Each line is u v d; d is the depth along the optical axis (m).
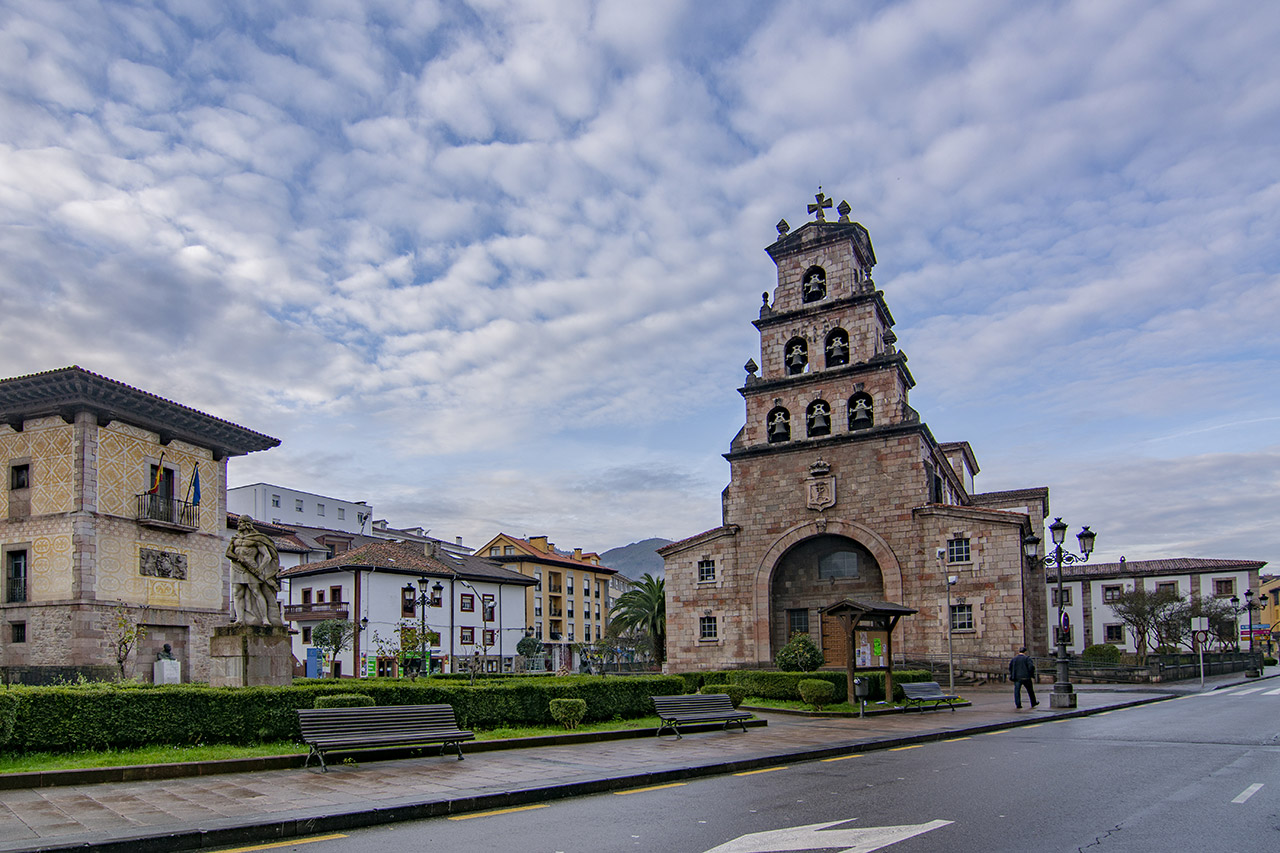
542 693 20.41
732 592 46.00
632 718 22.25
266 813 10.41
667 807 11.68
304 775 13.47
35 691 13.99
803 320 47.19
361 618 61.03
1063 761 16.06
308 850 9.31
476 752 16.50
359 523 92.19
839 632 43.81
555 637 91.06
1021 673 28.20
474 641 71.12
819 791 12.89
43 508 33.91
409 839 9.81
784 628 45.34
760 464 46.47
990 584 40.03
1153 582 80.25
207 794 11.71
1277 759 16.05
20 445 34.75
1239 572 77.81
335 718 14.44
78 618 32.44
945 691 37.12
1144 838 9.61
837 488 44.12
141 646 34.88
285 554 69.25
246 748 15.16
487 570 76.12
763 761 15.73
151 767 12.89
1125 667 44.59
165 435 37.16
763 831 10.08
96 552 33.44
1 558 34.12
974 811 11.19
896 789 13.00
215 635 20.52
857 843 9.40
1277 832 9.89
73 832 9.35
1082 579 82.69
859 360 45.28
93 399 33.69
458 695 18.84
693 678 31.19
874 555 42.69
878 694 29.14
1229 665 58.00
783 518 45.34
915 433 42.72
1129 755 16.80
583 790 12.77
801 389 46.22
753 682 29.11
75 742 14.06
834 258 47.19
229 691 15.75
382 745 14.66
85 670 32.16
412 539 101.00
